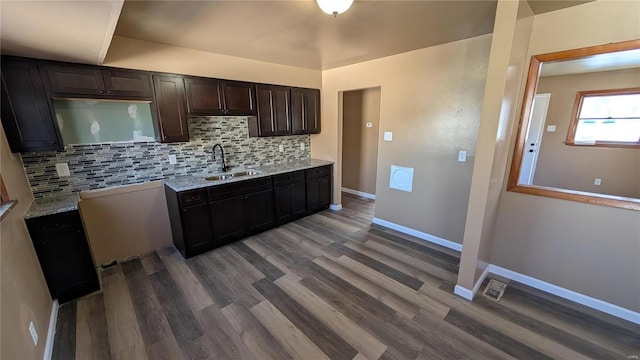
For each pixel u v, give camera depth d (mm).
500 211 2459
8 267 1456
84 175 2551
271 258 2879
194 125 3211
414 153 3254
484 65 2562
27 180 2246
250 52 3057
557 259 2227
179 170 3160
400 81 3219
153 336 1849
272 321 1984
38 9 1270
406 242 3268
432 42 2730
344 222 3922
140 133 2820
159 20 2066
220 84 3086
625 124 1831
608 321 1964
